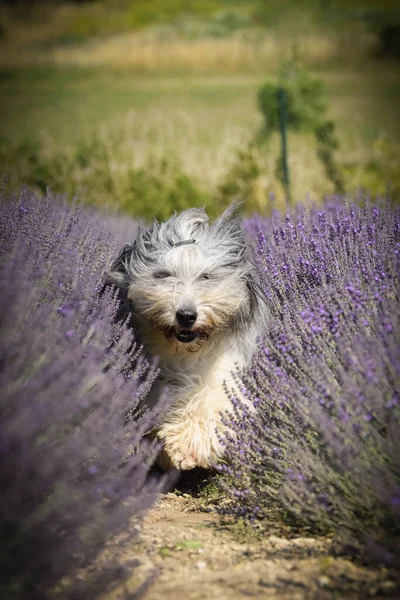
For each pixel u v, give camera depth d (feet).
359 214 5.75
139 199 12.23
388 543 3.59
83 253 5.53
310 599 3.37
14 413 3.32
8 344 3.61
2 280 3.83
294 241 5.69
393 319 4.18
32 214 5.48
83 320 4.69
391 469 3.70
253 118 27.58
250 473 4.48
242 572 3.65
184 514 4.61
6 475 3.16
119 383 4.31
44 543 3.22
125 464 4.51
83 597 3.31
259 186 13.14
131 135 16.98
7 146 12.84
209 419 5.26
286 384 4.22
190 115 29.04
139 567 3.68
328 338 4.41
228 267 5.55
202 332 5.41
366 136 22.68
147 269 5.48
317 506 3.86
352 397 3.81
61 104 35.86
